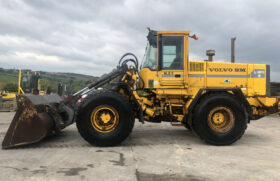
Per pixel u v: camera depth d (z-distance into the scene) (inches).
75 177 110.4
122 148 165.5
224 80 194.2
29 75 513.3
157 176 112.8
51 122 172.6
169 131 237.3
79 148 164.9
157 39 187.2
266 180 109.3
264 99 192.7
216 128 177.5
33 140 161.3
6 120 320.5
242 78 196.5
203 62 193.3
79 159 138.3
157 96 187.3
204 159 140.6
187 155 148.9
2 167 123.5
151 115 181.8
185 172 118.4
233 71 195.9
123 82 182.1
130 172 117.6
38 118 161.0
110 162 133.1
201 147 170.6
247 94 196.2
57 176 111.4
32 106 161.8
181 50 188.1
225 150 162.2
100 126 170.2
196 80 191.3
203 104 174.9
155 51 188.7
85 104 167.5
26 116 161.3
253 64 199.5
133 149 162.9
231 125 176.1
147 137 206.1
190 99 183.0
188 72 189.9
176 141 190.2
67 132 226.1
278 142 190.4
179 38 188.5
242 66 197.3
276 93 401.1
